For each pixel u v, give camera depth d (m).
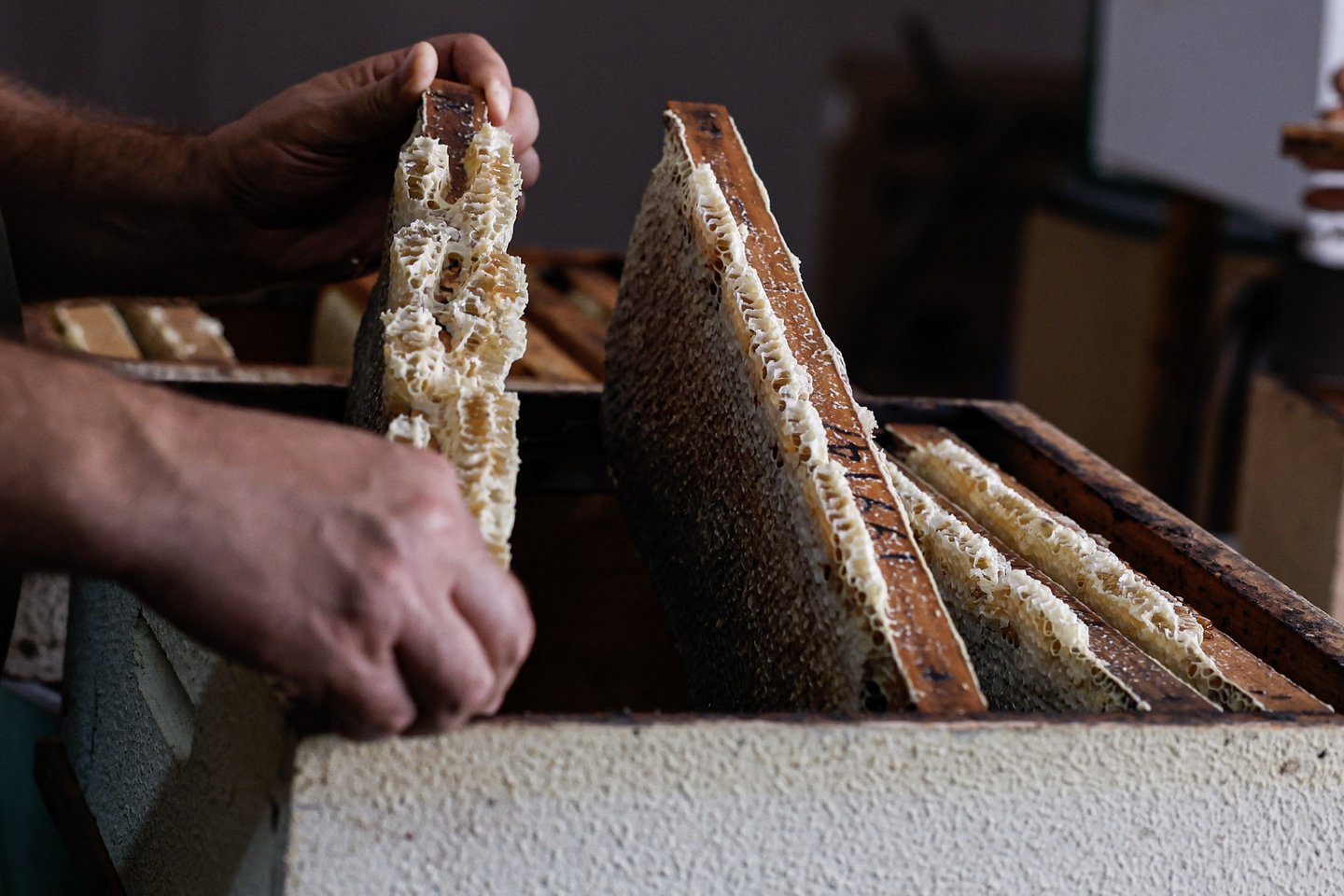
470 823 0.73
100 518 0.68
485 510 0.77
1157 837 0.77
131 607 0.90
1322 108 1.90
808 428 0.84
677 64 5.10
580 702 1.14
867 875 0.76
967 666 0.78
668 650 1.15
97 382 0.70
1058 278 3.22
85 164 1.12
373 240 1.16
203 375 1.13
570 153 5.10
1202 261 2.59
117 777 0.92
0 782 1.17
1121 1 2.70
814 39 5.15
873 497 0.82
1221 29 2.22
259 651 0.69
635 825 0.74
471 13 4.82
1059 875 0.77
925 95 5.05
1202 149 2.30
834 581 0.80
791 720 0.74
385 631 0.68
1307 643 0.86
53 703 1.15
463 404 0.81
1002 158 4.95
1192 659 0.84
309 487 0.69
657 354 0.99
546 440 1.10
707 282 0.91
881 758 0.75
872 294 4.95
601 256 1.68
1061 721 0.76
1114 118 2.75
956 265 4.96
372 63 1.07
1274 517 1.53
